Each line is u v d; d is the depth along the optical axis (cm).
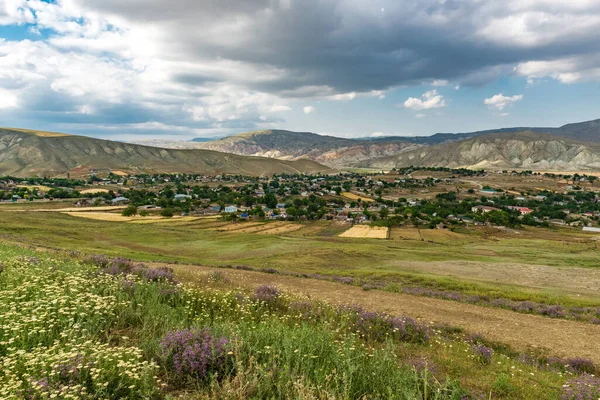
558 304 2759
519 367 991
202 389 534
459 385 684
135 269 1672
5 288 919
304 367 604
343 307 1385
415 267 5562
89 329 679
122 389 499
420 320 1608
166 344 629
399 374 633
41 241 4744
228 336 696
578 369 1139
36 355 509
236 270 3155
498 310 2089
